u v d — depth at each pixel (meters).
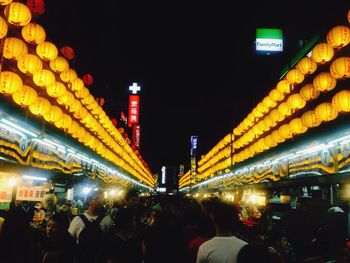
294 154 13.35
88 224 7.08
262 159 16.88
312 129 10.93
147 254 5.98
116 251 5.53
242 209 17.64
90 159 19.61
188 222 7.73
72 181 15.76
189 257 5.89
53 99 12.70
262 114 16.19
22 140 11.15
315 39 13.09
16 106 9.45
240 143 20.17
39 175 11.37
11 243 5.31
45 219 11.06
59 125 12.64
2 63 9.82
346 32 9.08
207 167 36.06
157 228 6.17
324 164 10.77
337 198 9.98
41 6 10.17
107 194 25.67
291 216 7.91
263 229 8.56
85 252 6.79
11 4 8.98
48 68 11.70
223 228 4.20
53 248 5.99
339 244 7.53
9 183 9.84
